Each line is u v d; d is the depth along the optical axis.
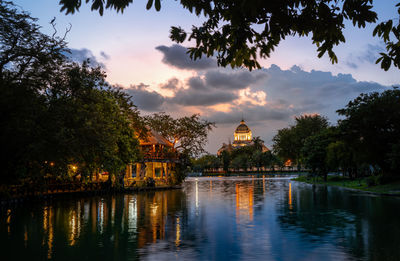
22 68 18.36
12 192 30.91
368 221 18.73
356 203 28.17
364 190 42.44
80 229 17.45
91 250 12.88
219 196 37.53
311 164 70.69
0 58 18.09
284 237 14.85
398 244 13.19
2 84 15.59
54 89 19.50
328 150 65.19
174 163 61.94
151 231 16.66
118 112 43.03
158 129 64.75
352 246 12.98
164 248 13.09
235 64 6.95
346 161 62.78
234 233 15.89
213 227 17.56
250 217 20.88
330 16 5.80
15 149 15.71
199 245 13.53
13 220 20.92
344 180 66.69
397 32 6.04
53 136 16.45
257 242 13.95
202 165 177.62
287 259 11.35
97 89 30.70
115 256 11.98
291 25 5.91
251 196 36.62
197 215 22.16
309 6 5.84
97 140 20.27
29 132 15.86
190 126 63.31
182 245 13.57
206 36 6.61
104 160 35.94
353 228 16.72
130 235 15.72
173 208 26.48
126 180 54.62
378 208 24.52
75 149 18.05
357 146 47.47
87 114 19.75
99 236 15.55
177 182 61.34
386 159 45.16
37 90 18.28
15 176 18.25
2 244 14.02
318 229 16.59
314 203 28.48
